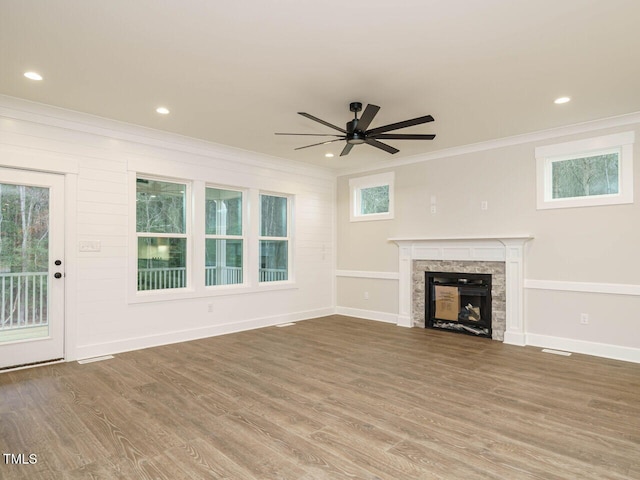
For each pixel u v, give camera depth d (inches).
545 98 146.0
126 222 180.1
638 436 99.8
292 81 131.6
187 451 92.5
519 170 195.6
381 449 93.4
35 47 109.0
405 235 241.4
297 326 237.3
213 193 219.3
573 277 178.9
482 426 105.3
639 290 162.2
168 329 194.4
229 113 162.7
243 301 227.3
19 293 153.6
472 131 186.4
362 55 114.4
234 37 104.5
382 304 253.9
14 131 150.2
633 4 90.1
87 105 153.9
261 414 112.7
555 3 90.0
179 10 92.3
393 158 241.6
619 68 122.1
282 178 248.8
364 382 138.9
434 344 192.9
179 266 203.5
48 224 159.9
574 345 177.9
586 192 178.9
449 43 107.8
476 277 209.8
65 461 88.3
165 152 193.8
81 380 140.0
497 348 185.0
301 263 260.2
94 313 170.6
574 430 103.0
